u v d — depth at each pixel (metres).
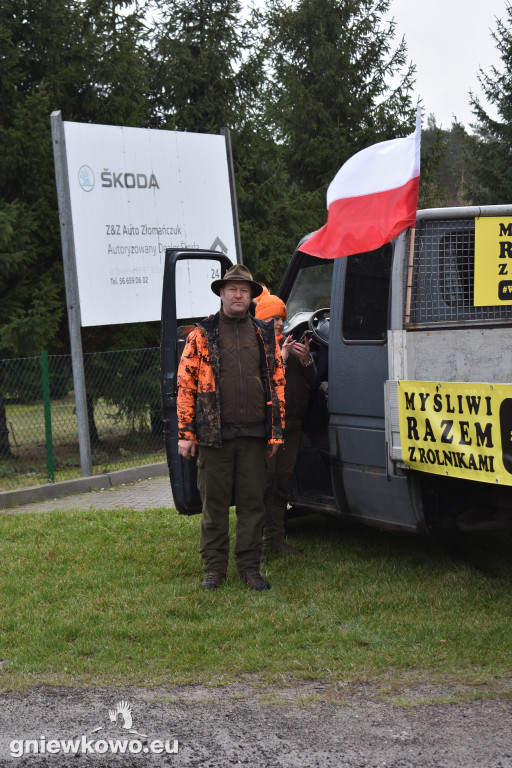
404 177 4.89
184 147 11.85
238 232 12.70
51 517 7.42
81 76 13.60
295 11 24.44
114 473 10.16
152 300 11.29
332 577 5.39
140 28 15.82
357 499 5.46
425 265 4.97
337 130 23.56
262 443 5.24
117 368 13.23
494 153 27.80
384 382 5.07
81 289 10.33
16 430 12.73
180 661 4.09
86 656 4.24
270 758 3.15
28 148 12.28
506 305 5.07
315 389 6.03
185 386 5.10
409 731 3.33
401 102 24.31
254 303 6.03
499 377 5.07
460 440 4.54
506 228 5.02
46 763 3.15
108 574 5.59
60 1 13.25
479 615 4.58
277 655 4.12
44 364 9.80
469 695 3.62
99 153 10.63
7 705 3.67
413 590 5.07
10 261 11.75
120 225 10.88
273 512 5.94
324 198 21.91
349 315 5.40
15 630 4.58
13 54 12.53
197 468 5.57
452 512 5.16
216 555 5.27
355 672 3.91
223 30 16.20
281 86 24.58
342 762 3.10
